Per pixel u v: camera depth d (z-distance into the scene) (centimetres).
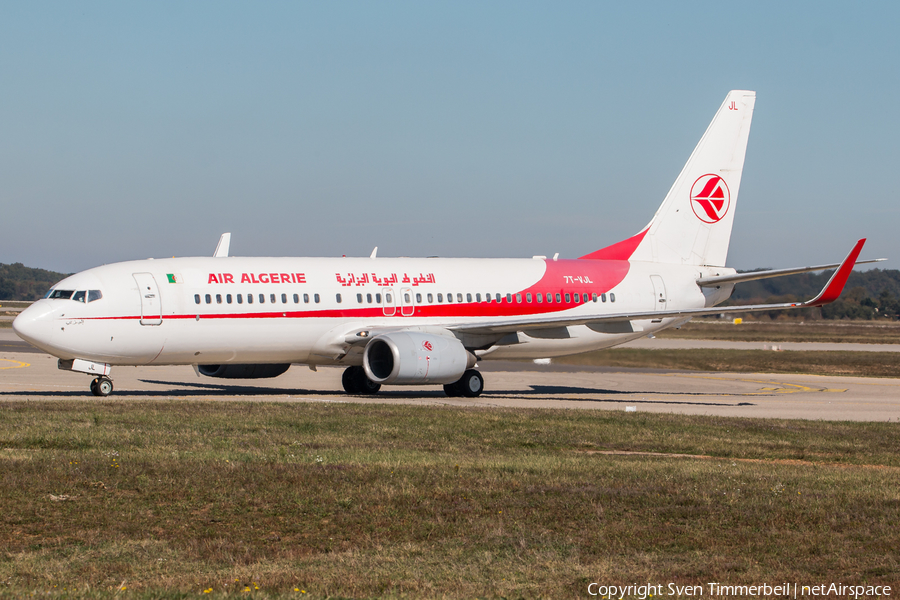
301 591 2589
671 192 10725
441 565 2875
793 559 2983
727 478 4256
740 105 10906
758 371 14512
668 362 15200
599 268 10269
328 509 3534
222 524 3316
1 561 2831
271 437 5259
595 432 5884
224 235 9381
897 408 8700
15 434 5072
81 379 10544
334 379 11444
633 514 3531
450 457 4728
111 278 7919
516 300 9644
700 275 10719
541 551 3033
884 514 3569
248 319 8312
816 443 5731
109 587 2605
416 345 8350
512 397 9269
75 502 3559
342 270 8938
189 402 7138
